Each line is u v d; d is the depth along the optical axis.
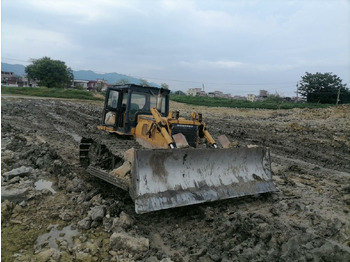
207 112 29.69
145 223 4.73
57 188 6.00
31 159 7.52
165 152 4.97
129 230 4.47
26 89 47.25
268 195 6.12
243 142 13.45
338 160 10.56
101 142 6.66
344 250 4.06
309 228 4.79
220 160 5.68
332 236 4.56
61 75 68.81
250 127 18.56
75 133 12.74
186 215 5.04
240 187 5.67
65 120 17.30
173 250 4.06
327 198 6.34
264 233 4.23
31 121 15.64
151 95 7.60
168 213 5.06
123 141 6.87
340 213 5.54
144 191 4.64
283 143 13.32
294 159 10.55
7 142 9.26
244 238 4.29
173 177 5.04
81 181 6.09
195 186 5.18
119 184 5.04
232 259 3.76
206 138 6.62
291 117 25.72
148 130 6.39
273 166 9.22
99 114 21.45
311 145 13.21
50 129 13.47
